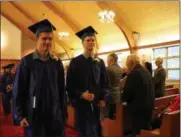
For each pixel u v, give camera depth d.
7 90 6.61
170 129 3.20
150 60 10.22
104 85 3.02
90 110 2.87
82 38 3.00
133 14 9.91
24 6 13.54
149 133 3.44
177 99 3.66
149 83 3.58
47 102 2.28
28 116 2.26
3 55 15.44
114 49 12.23
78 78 2.88
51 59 2.38
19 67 2.29
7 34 15.57
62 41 15.27
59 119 2.32
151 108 3.58
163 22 9.26
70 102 2.90
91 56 2.95
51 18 13.42
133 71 3.55
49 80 2.30
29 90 2.28
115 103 4.43
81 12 11.71
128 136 4.29
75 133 5.22
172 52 9.37
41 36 2.31
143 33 10.48
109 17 9.05
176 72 9.18
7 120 6.66
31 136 2.24
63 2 11.55
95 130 2.90
